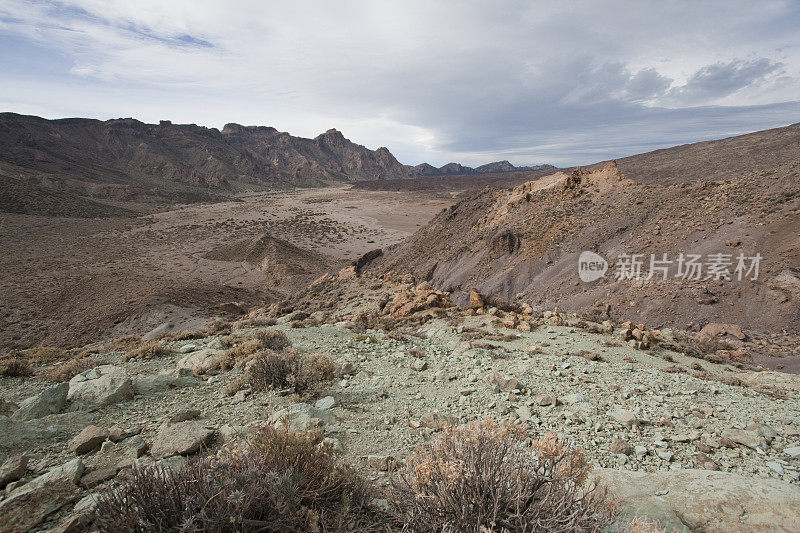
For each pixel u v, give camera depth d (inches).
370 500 130.5
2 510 118.6
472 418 221.9
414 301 714.8
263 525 100.6
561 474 102.2
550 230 1553.9
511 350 416.5
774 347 721.6
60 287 1984.5
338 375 306.3
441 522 99.9
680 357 466.3
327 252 3624.5
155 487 104.6
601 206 1592.0
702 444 195.5
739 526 115.8
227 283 2474.2
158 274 2593.5
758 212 1104.2
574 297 1167.6
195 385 283.6
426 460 109.0
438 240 2196.1
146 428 202.1
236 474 106.1
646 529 100.0
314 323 629.3
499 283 1402.6
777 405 267.7
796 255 907.4
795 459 184.9
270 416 207.0
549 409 240.1
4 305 1723.7
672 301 959.6
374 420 214.7
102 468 153.4
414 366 341.7
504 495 97.6
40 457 169.2
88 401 238.2
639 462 176.7
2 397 294.2
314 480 121.9
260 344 384.2
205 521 94.8
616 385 291.1
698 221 1202.6
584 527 93.1
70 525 107.7
